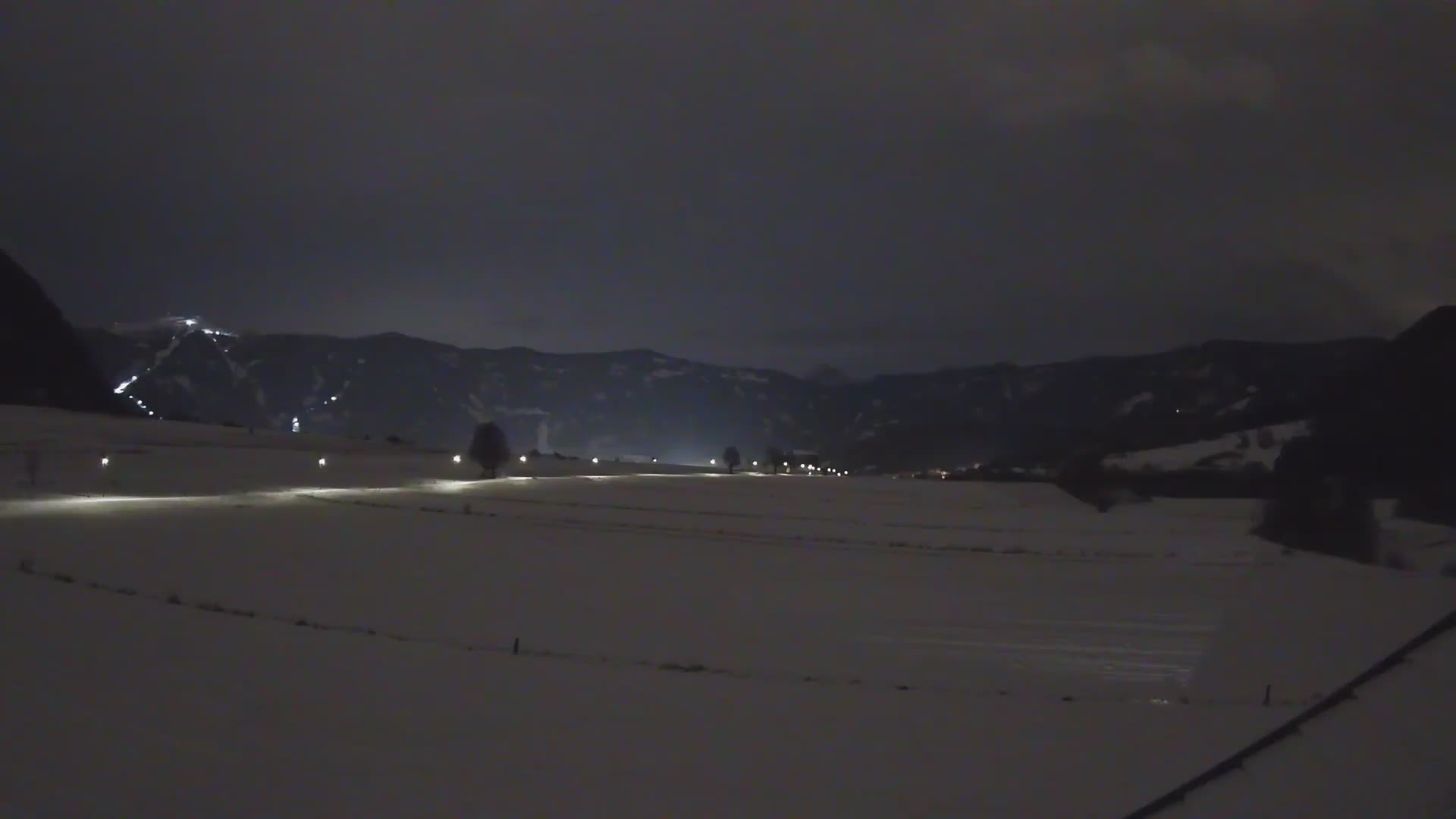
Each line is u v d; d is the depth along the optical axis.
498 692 10.72
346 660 11.70
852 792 8.17
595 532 29.14
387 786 7.98
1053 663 13.79
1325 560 25.48
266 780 7.99
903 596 19.30
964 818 7.71
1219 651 14.60
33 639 11.59
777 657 13.68
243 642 12.23
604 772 8.47
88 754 8.31
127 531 23.44
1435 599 19.06
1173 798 6.86
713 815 7.66
